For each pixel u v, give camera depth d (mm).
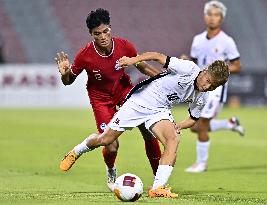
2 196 25453
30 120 70250
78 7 106000
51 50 101500
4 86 88938
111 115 28875
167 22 107812
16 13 103250
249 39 107500
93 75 28203
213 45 39000
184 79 25141
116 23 106188
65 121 69500
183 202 23516
